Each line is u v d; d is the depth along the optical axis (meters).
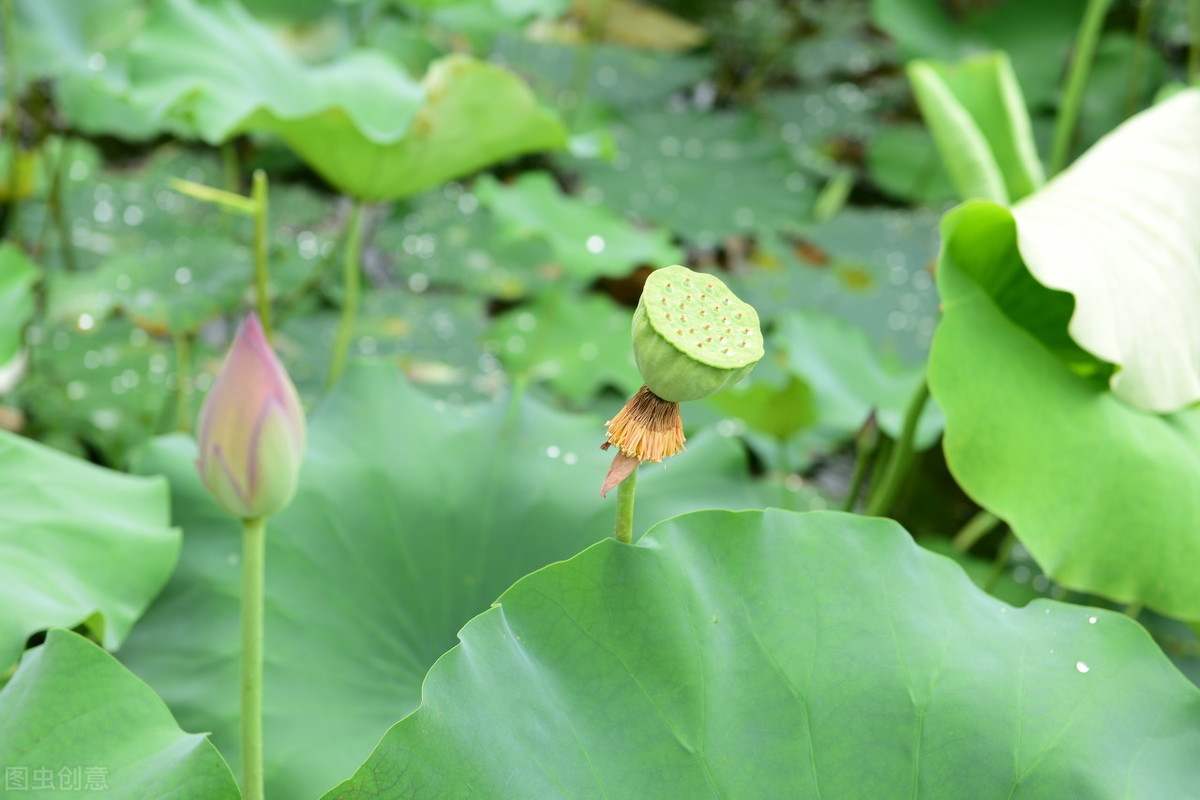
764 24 7.94
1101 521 2.39
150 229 4.87
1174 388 2.40
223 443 1.98
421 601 2.46
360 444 2.54
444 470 2.54
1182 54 7.33
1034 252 2.37
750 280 5.28
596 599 2.15
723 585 2.18
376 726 2.35
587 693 2.13
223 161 5.52
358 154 3.18
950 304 2.42
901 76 7.70
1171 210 2.46
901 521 3.88
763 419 3.19
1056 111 6.70
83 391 3.91
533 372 4.32
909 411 2.70
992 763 2.15
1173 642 3.33
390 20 6.09
